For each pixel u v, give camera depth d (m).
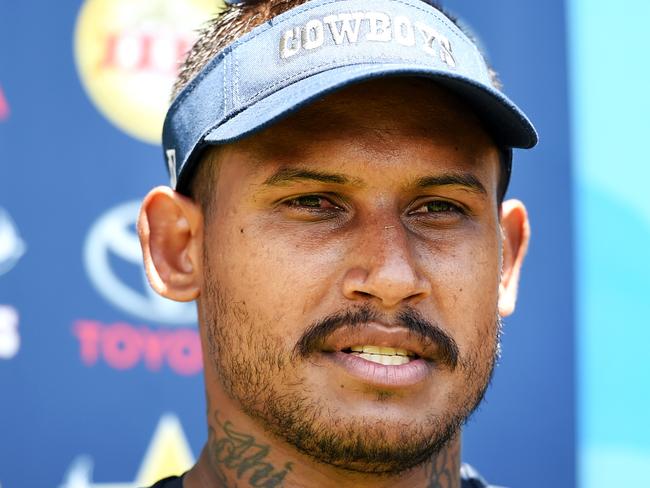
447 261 3.23
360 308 3.10
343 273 3.14
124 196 5.23
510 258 3.87
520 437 5.32
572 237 5.39
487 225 3.35
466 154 3.29
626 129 5.43
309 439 3.11
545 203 5.39
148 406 5.17
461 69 3.29
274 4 3.53
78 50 5.23
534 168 5.39
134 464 5.13
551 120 5.42
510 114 3.27
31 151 5.14
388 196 3.19
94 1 5.27
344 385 3.09
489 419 5.31
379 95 3.22
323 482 3.24
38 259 5.11
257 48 3.29
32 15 5.19
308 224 3.19
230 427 3.33
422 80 3.27
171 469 5.16
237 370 3.22
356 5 3.28
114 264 5.20
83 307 5.14
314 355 3.13
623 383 5.38
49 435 5.05
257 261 3.18
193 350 5.25
